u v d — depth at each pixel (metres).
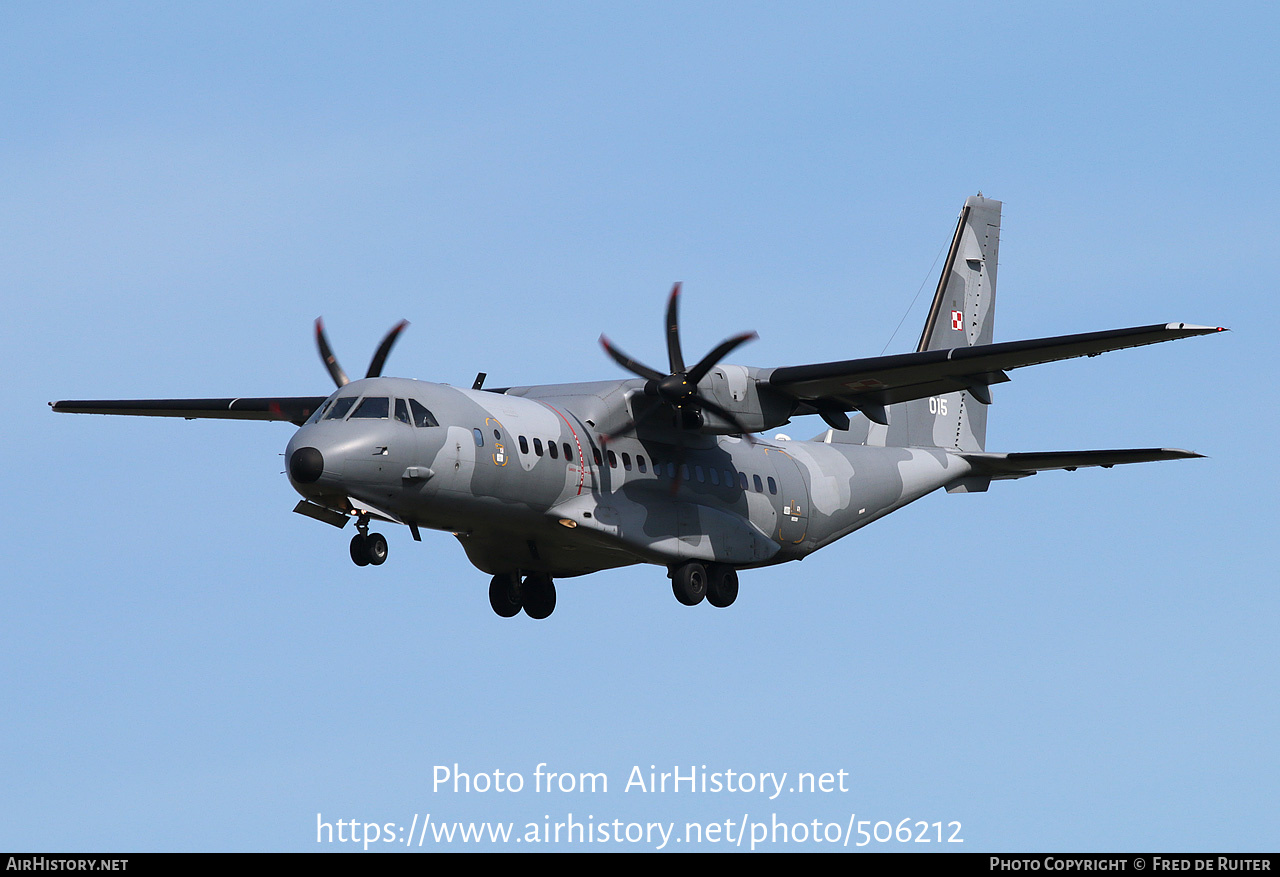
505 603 94.19
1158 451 95.25
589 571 93.62
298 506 79.50
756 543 93.44
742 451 95.44
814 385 87.75
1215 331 74.19
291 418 97.50
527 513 83.00
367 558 77.75
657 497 88.50
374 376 84.56
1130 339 76.88
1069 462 99.81
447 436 78.25
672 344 86.56
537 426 83.38
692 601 89.56
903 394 89.62
